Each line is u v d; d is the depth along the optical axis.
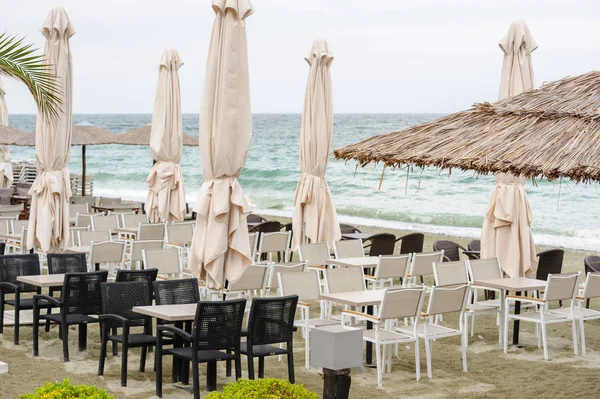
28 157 63.84
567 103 6.52
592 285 9.20
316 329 5.40
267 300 7.16
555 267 11.29
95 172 51.22
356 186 37.88
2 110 20.50
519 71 10.54
